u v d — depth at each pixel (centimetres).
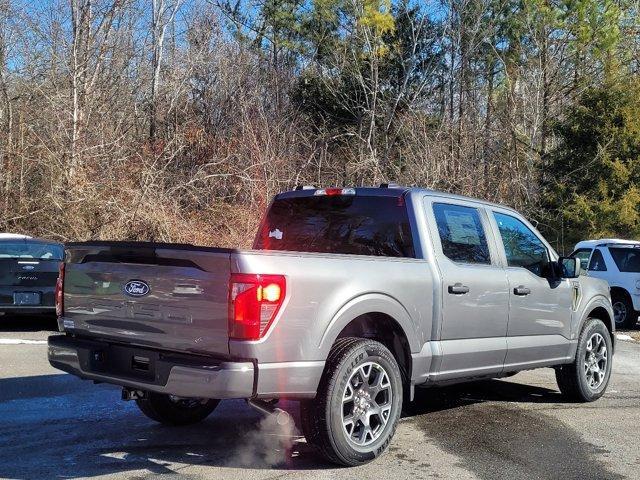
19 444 545
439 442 578
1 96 2119
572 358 725
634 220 2352
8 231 1822
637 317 1488
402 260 552
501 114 2916
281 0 3194
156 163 1948
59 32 2086
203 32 2700
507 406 720
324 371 487
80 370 511
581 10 2828
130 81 2355
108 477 473
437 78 3083
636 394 800
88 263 522
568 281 719
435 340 570
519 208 2492
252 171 2070
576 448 571
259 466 501
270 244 661
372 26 2869
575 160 2480
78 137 1853
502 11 3050
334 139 2789
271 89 2972
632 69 2908
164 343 477
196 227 1858
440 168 2239
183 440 565
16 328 1166
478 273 609
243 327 445
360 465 507
